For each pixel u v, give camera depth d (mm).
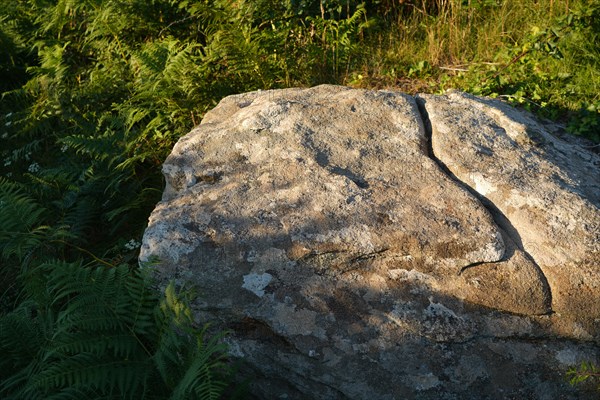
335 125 3477
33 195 4457
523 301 2738
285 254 2889
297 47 5203
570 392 2729
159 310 2826
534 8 5266
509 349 2730
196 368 2480
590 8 4605
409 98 3705
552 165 3285
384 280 2820
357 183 3143
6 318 3186
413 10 5691
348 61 5195
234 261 2910
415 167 3227
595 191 3238
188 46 4660
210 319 2889
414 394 2717
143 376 2756
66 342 2732
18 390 2951
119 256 3934
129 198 4273
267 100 3801
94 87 5117
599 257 2811
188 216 3084
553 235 2889
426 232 2893
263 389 2934
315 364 2771
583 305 2725
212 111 3938
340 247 2877
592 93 4305
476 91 4547
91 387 2828
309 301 2811
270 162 3303
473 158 3287
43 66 5320
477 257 2824
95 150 4332
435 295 2775
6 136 5137
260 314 2824
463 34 5230
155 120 4410
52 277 3041
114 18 5367
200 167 3373
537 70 4629
